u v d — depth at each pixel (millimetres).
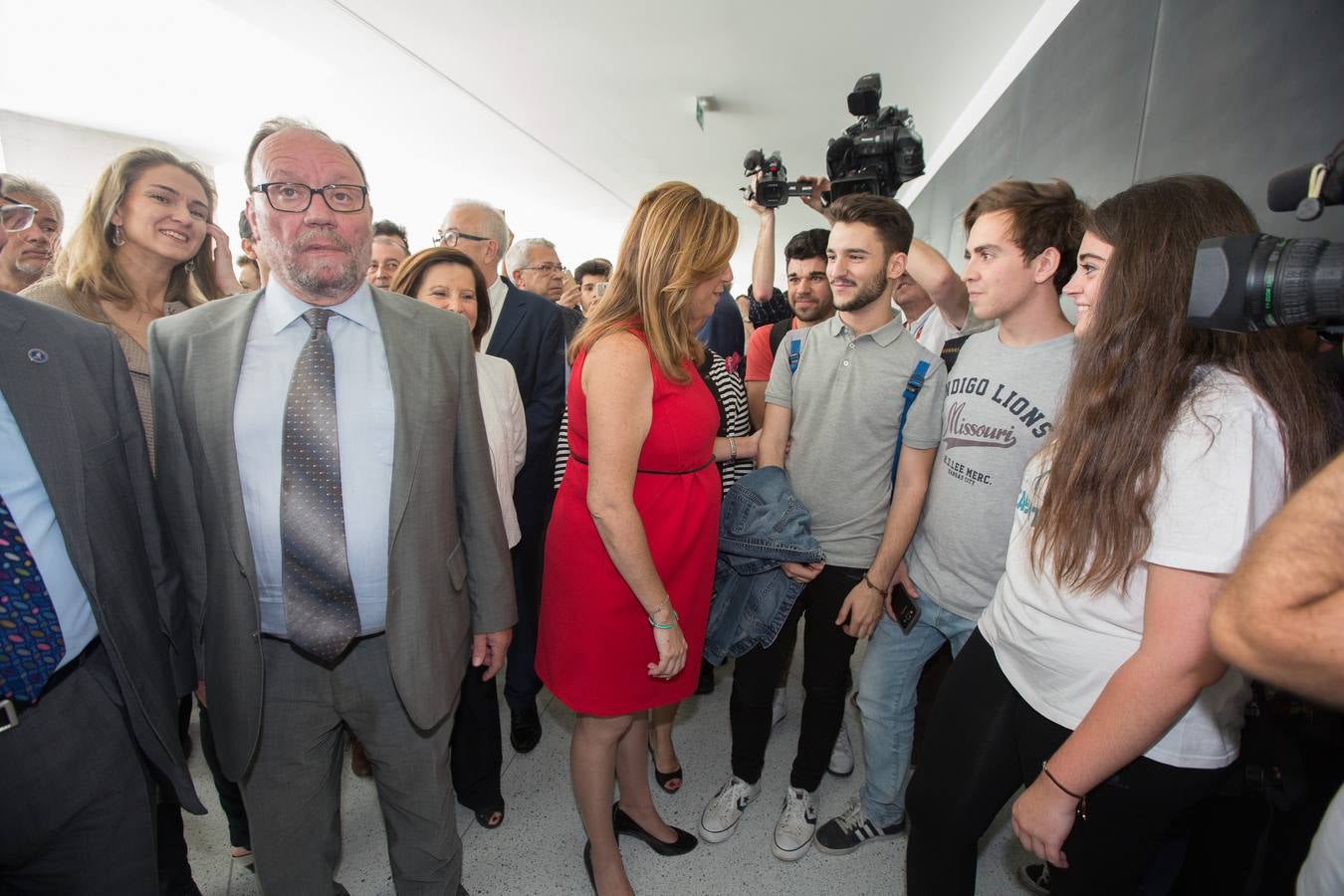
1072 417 746
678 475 1120
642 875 1378
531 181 7199
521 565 1726
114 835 858
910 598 1269
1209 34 1424
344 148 910
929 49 3301
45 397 761
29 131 4875
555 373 1840
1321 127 1071
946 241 4438
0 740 743
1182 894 1024
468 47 3719
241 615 889
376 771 1056
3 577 724
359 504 917
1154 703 640
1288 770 765
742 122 4707
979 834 959
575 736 1197
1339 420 635
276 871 1003
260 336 904
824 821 1537
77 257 1201
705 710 1993
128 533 854
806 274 1829
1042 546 797
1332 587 376
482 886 1348
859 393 1310
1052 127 2463
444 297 1409
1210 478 614
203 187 1317
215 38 3725
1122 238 709
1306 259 480
